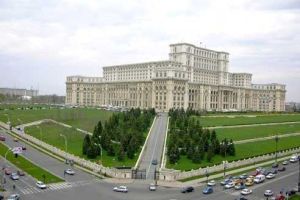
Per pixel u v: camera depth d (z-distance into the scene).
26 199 129.50
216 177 169.12
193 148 193.38
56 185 149.25
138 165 180.50
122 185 152.12
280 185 158.62
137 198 134.12
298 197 139.25
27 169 172.00
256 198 137.38
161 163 184.38
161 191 144.62
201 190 147.38
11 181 153.25
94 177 164.25
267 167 194.25
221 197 138.00
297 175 177.88
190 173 168.00
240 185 152.25
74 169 176.62
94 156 191.88
